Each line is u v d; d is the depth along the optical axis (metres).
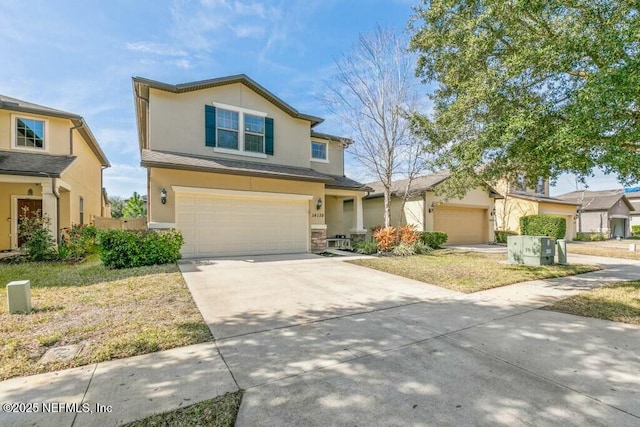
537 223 20.53
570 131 5.52
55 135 13.12
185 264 9.48
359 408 2.64
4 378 3.04
